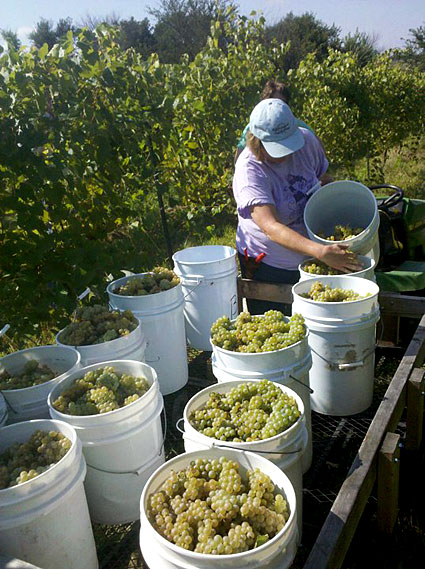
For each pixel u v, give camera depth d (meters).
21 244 3.93
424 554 2.46
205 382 3.76
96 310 3.12
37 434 2.09
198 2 37.81
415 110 13.77
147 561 1.58
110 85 4.56
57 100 4.21
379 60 15.44
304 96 9.44
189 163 6.98
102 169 4.69
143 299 3.29
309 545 2.42
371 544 2.50
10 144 3.77
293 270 3.96
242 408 2.15
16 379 2.63
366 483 2.17
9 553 1.78
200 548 1.49
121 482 2.29
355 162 13.84
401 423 3.31
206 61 7.37
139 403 2.24
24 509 1.75
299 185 3.80
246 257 4.07
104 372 2.47
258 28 8.67
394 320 4.16
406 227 4.50
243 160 3.74
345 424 3.15
